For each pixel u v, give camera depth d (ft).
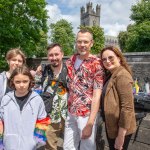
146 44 119.65
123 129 9.07
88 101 10.68
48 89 12.90
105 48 10.11
